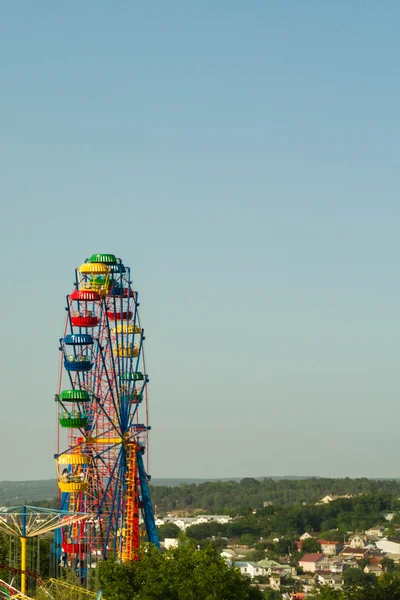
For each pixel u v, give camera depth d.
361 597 196.75
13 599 137.75
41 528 156.12
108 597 183.38
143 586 187.12
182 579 185.25
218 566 187.25
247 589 198.25
